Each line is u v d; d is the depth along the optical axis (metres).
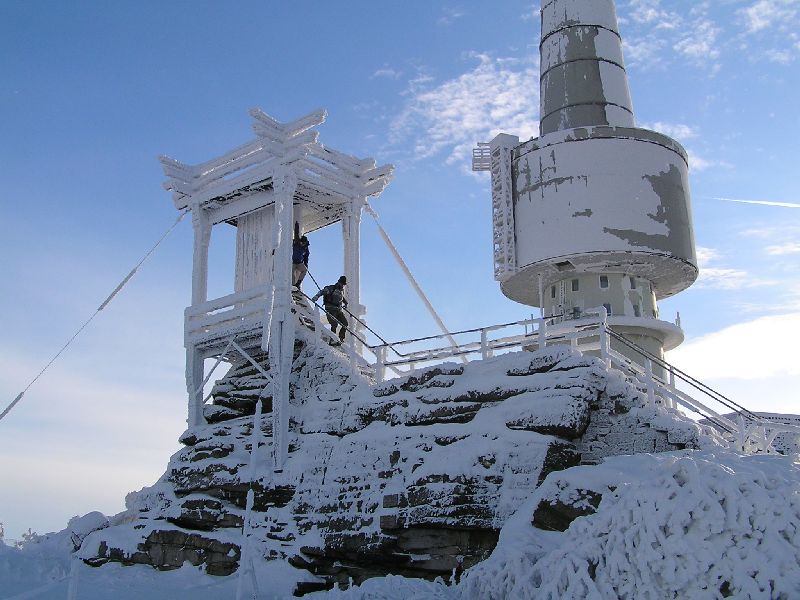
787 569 8.94
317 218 27.97
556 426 16.84
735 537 9.28
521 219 28.69
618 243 26.86
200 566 20.06
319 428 21.62
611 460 13.33
